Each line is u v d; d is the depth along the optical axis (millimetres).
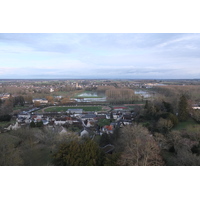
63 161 22578
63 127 61062
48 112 96250
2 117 74062
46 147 33062
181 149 28500
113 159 22781
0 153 23484
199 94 102875
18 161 23422
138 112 73000
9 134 40938
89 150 23000
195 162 22469
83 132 52188
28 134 39844
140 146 23859
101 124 68688
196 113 53500
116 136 41844
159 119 50969
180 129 47312
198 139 35594
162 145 32500
